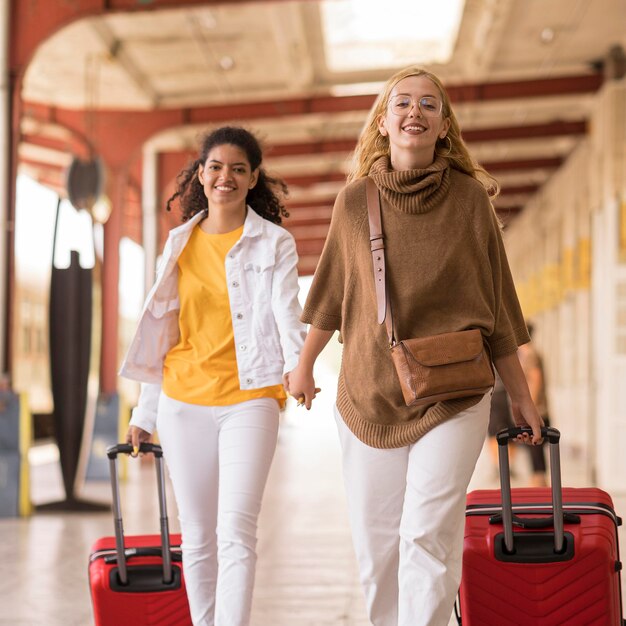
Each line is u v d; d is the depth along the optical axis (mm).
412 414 2943
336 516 8570
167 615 3453
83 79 17406
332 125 20734
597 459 11953
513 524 3170
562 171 21562
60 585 5633
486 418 2951
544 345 23969
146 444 3500
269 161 22562
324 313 3154
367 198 3016
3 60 10477
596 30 15352
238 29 15594
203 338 3475
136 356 3514
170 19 15109
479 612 3170
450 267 2928
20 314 23234
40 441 11859
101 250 16812
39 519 8961
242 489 3299
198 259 3539
